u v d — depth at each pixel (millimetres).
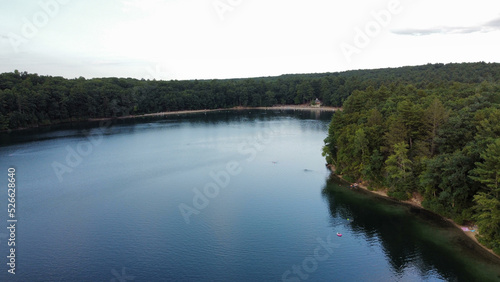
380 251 66562
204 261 64688
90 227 78688
